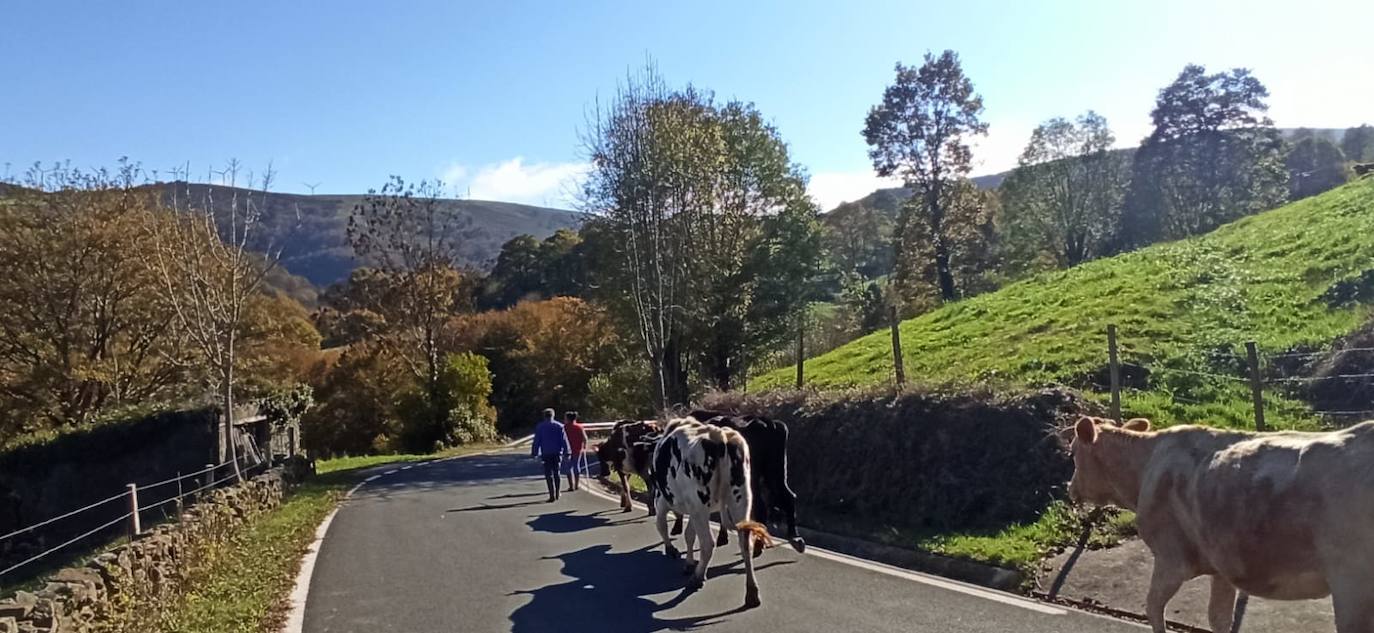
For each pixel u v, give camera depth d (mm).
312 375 62219
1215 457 6195
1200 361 15922
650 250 34062
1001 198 63438
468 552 13539
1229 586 6523
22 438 29328
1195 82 56469
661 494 11734
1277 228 25562
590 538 14336
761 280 37250
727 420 12477
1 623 7914
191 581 12203
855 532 13148
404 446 51188
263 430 32750
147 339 36406
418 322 56375
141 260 32438
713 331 36594
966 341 24438
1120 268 27266
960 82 50375
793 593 9711
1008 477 12320
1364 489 5082
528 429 64688
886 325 47031
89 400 35250
